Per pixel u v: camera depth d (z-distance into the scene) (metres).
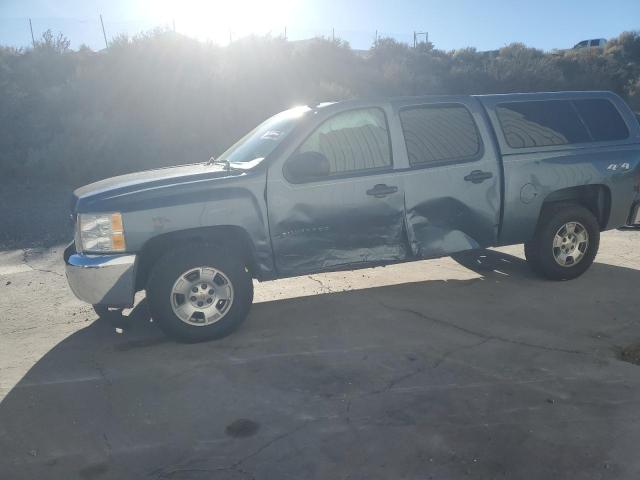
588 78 33.41
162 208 5.34
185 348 5.46
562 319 5.91
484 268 7.77
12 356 5.45
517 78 30.48
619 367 4.84
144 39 21.45
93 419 4.27
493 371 4.80
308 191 5.72
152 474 3.62
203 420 4.20
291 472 3.59
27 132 16.69
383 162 6.03
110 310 6.62
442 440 3.86
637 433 3.89
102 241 5.32
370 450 3.78
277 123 6.34
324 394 4.50
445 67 32.53
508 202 6.53
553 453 3.70
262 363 5.07
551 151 6.75
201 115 17.81
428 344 5.36
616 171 6.99
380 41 33.34
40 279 7.90
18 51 23.92
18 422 4.27
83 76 20.33
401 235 6.11
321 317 6.13
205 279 5.46
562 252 6.99
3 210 11.81
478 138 6.44
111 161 14.86
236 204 5.50
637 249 8.63
